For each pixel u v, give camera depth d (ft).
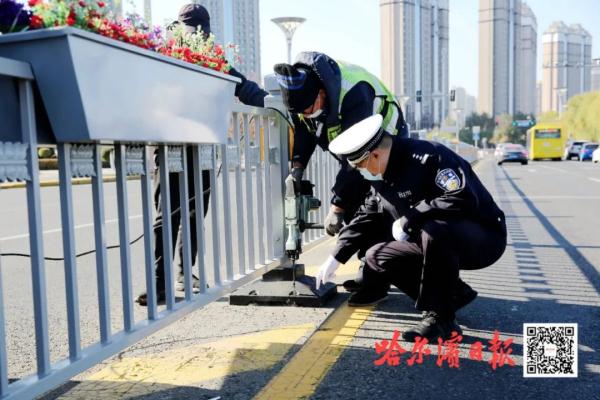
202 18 11.80
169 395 7.14
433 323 8.86
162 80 7.00
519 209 29.63
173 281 8.25
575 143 179.83
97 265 6.75
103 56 5.82
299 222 11.19
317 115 9.87
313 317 10.38
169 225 8.12
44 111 5.74
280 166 11.71
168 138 7.21
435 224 8.49
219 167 11.45
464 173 8.55
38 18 5.69
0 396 5.33
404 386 7.37
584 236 20.11
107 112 5.89
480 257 9.04
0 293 5.43
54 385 5.93
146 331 7.49
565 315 10.34
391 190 8.83
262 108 11.10
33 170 5.64
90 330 10.03
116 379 7.66
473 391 7.22
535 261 15.60
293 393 7.18
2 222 28.32
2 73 5.11
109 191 45.75
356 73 9.98
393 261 9.52
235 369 7.96
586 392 7.16
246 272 10.70
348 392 7.20
